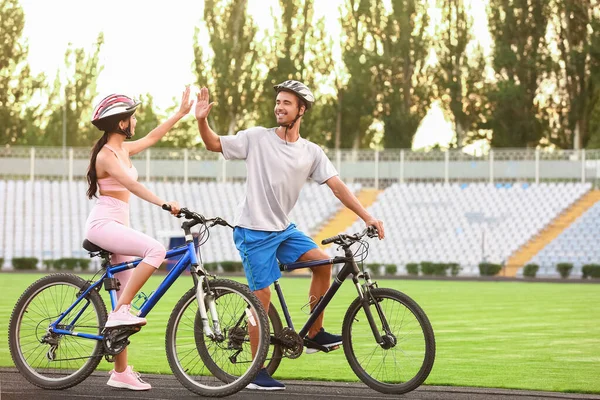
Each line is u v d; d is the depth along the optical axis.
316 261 9.74
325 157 10.19
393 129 76.25
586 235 53.56
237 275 47.53
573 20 72.88
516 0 73.00
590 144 71.88
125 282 9.75
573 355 13.45
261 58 77.38
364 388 9.75
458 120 76.94
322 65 77.69
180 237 53.00
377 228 9.77
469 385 10.38
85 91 83.31
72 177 60.41
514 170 58.91
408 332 9.29
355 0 77.12
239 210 9.95
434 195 58.56
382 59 76.56
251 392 9.39
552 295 31.45
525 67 73.62
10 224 55.81
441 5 76.62
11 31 81.06
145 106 88.50
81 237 55.47
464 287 37.75
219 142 9.85
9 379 10.18
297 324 10.89
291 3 76.38
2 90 81.62
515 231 54.66
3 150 59.75
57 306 9.77
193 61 76.88
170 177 60.41
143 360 12.48
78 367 9.94
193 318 9.30
